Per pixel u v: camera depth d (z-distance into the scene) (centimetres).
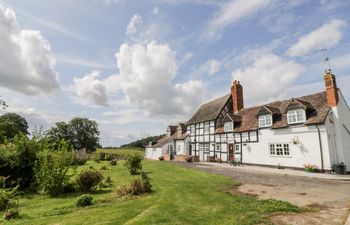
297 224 716
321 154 2144
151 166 2659
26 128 6919
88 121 8119
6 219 816
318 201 1017
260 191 1232
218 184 1422
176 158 4069
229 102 3862
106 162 3594
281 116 2659
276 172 2109
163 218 754
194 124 4222
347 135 2277
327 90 2303
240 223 718
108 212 852
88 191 1287
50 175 1226
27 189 1334
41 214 870
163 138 5469
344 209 888
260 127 2802
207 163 3272
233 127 3253
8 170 1304
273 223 721
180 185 1381
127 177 1800
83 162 3142
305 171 2205
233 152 3222
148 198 1064
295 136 2386
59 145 1359
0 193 1027
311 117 2294
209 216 784
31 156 1362
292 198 1073
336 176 1855
